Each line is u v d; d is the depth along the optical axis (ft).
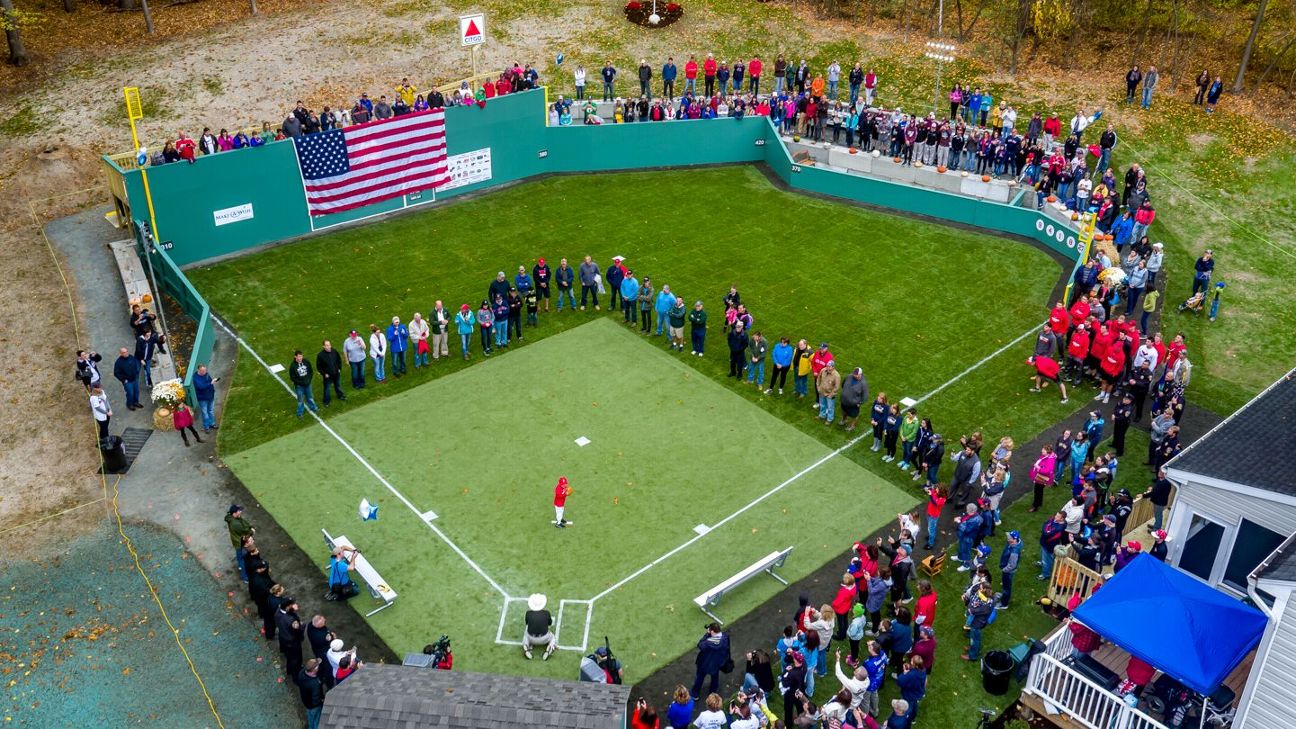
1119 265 116.06
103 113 142.41
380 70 157.58
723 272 118.73
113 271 116.57
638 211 133.18
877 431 89.35
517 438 91.61
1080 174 125.59
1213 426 95.35
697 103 145.38
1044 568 76.38
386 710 54.70
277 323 108.27
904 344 105.40
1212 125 143.54
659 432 92.68
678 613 73.56
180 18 169.17
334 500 84.17
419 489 85.40
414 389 98.58
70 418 94.38
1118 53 160.66
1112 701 60.59
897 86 157.58
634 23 172.04
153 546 79.97
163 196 115.75
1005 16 161.99
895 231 128.57
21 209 126.72
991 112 146.10
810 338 106.01
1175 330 110.32
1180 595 61.31
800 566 77.82
